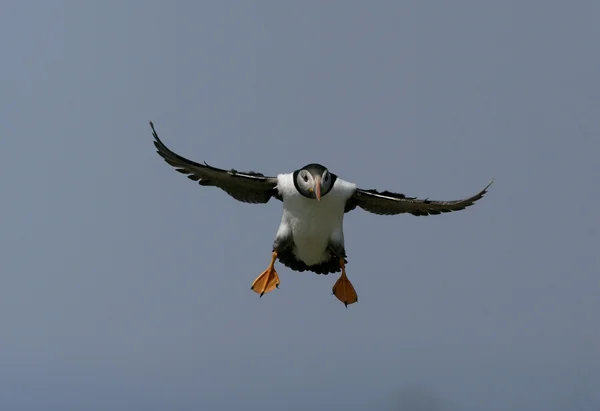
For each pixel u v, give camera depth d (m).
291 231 17.55
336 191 17.28
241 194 18.06
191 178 18.00
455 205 18.00
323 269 18.25
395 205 18.23
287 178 17.34
